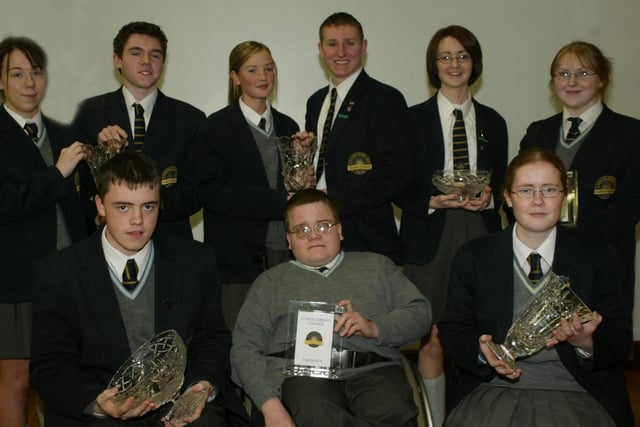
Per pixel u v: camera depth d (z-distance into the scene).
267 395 2.07
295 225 2.30
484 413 2.03
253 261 2.80
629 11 3.84
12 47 2.60
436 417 3.02
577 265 2.12
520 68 3.85
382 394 2.06
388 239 2.87
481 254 2.20
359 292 2.28
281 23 3.72
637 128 2.66
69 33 3.58
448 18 3.78
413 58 3.79
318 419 2.00
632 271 2.69
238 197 2.71
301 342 2.14
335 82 2.92
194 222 3.82
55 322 2.07
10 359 2.66
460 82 2.87
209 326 2.22
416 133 2.91
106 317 2.06
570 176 2.61
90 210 2.83
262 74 2.81
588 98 2.72
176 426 1.95
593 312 1.93
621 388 2.10
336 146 2.80
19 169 2.59
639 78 3.89
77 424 1.99
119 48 2.80
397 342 2.18
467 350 2.12
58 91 3.59
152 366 1.91
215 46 3.70
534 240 2.15
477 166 2.88
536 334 1.96
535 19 3.82
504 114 3.88
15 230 2.59
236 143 2.80
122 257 2.11
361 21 3.75
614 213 2.58
